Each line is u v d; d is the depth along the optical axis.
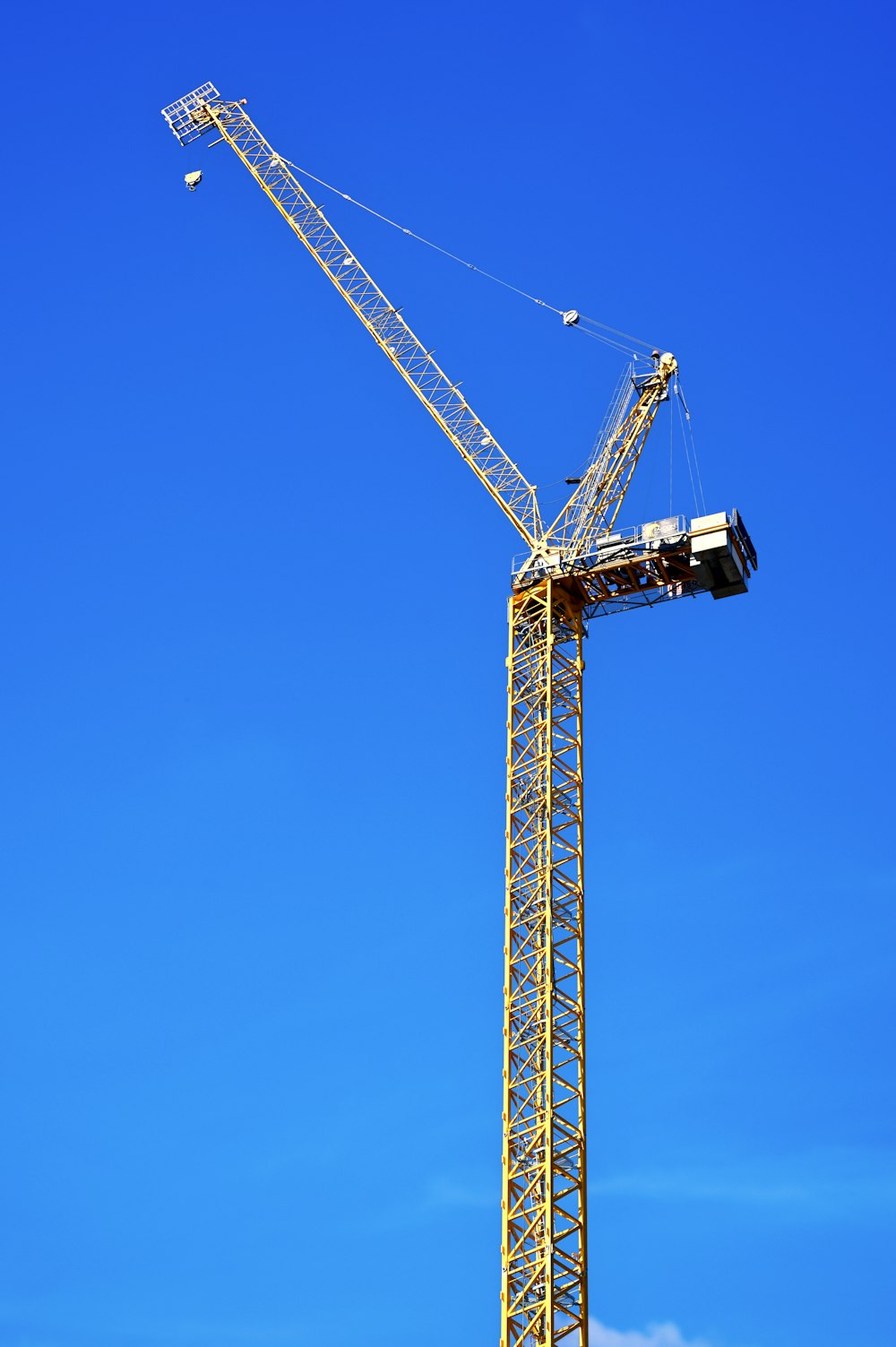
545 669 147.75
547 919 137.62
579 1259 129.38
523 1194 130.62
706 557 147.00
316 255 178.62
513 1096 133.25
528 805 142.75
